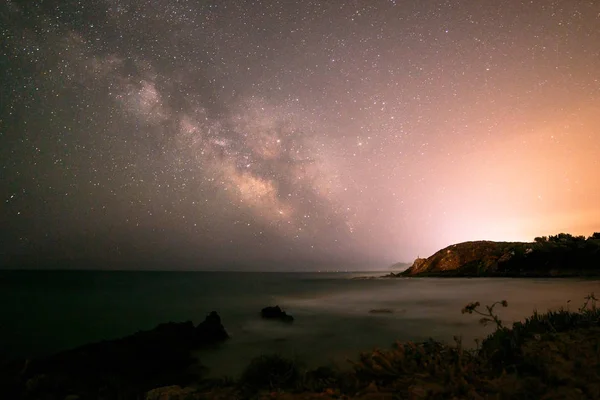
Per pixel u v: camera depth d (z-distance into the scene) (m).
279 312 16.14
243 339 11.30
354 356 8.27
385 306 18.00
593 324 6.92
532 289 19.66
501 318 11.62
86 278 73.50
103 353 7.97
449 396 4.14
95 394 5.93
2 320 18.09
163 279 70.12
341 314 16.53
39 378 6.46
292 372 6.16
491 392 4.09
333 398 4.56
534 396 3.78
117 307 23.00
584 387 3.81
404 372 5.34
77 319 18.27
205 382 6.73
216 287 42.03
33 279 67.94
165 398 5.31
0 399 5.77
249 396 5.23
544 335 6.25
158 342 8.99
